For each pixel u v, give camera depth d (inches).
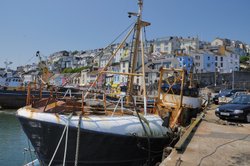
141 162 358.9
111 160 332.2
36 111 322.3
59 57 5290.4
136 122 341.7
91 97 478.3
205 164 249.9
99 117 323.9
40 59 1202.0
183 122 506.0
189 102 606.9
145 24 492.7
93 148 315.9
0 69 2684.5
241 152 297.0
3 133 851.4
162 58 2906.0
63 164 296.4
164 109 462.6
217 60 3506.4
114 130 318.0
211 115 650.2
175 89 624.4
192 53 3373.5
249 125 513.0
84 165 322.7
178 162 251.3
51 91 388.8
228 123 516.4
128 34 483.2
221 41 4594.0
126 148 334.3
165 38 4298.7
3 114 1273.4
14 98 1438.2
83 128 302.5
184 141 331.6
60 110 335.0
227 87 2293.3
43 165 337.4
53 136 306.2
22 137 798.5
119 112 367.6
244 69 3713.1
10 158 591.2
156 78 2159.2
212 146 319.3
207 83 2568.9
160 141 370.6
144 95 403.9
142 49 472.4
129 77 496.7
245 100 600.1
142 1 488.1
